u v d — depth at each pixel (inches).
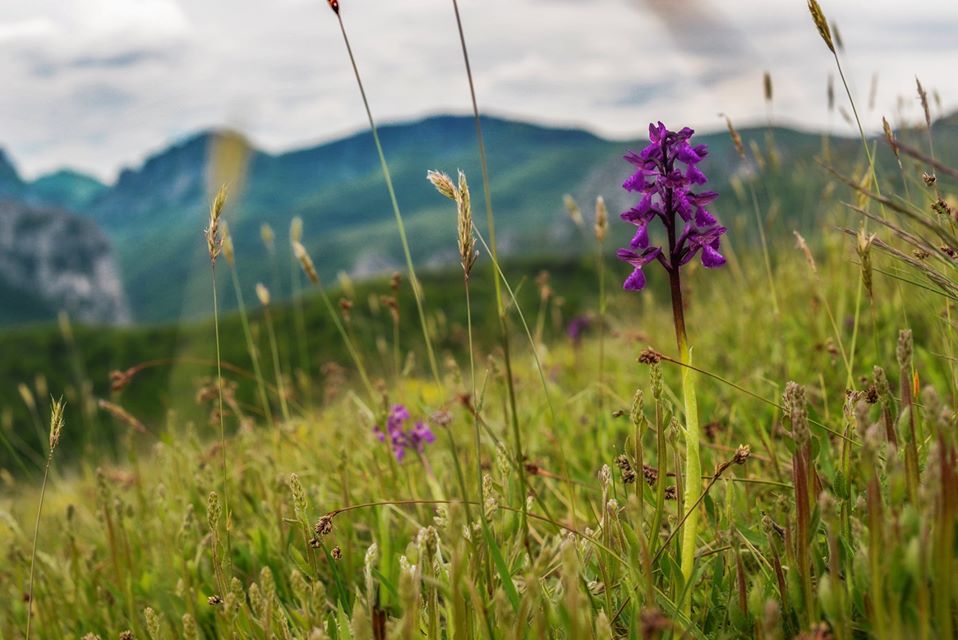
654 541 19.8
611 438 30.0
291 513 26.3
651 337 41.8
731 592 19.5
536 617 17.9
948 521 16.4
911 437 18.3
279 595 25.0
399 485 28.5
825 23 22.8
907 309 32.5
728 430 27.5
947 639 16.3
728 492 21.3
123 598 26.1
